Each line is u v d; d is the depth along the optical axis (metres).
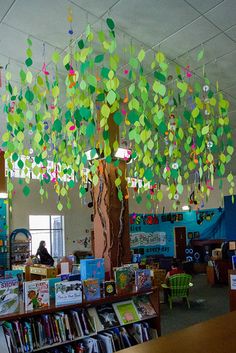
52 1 3.12
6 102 4.61
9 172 4.34
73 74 2.98
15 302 2.89
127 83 4.67
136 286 3.68
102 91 3.21
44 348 2.89
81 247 12.23
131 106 3.06
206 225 13.05
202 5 3.27
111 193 4.32
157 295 3.82
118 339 3.33
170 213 14.17
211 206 12.98
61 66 4.22
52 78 4.50
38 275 6.00
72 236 12.03
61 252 11.75
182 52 4.10
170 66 4.40
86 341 3.18
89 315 3.30
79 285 3.22
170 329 5.28
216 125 5.38
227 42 3.92
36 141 4.15
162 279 7.14
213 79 4.86
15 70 4.34
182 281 6.73
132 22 3.47
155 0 3.16
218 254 10.83
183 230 13.72
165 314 6.25
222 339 1.50
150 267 7.55
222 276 9.40
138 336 3.52
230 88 5.21
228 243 9.82
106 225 4.29
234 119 6.77
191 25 3.58
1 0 3.11
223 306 6.79
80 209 12.39
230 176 4.18
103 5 3.19
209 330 1.63
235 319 1.82
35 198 11.14
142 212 14.05
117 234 4.31
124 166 4.51
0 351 2.64
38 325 2.90
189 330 1.64
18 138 3.72
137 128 3.14
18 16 3.34
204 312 6.34
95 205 4.46
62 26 3.49
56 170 4.92
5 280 2.88
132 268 3.80
